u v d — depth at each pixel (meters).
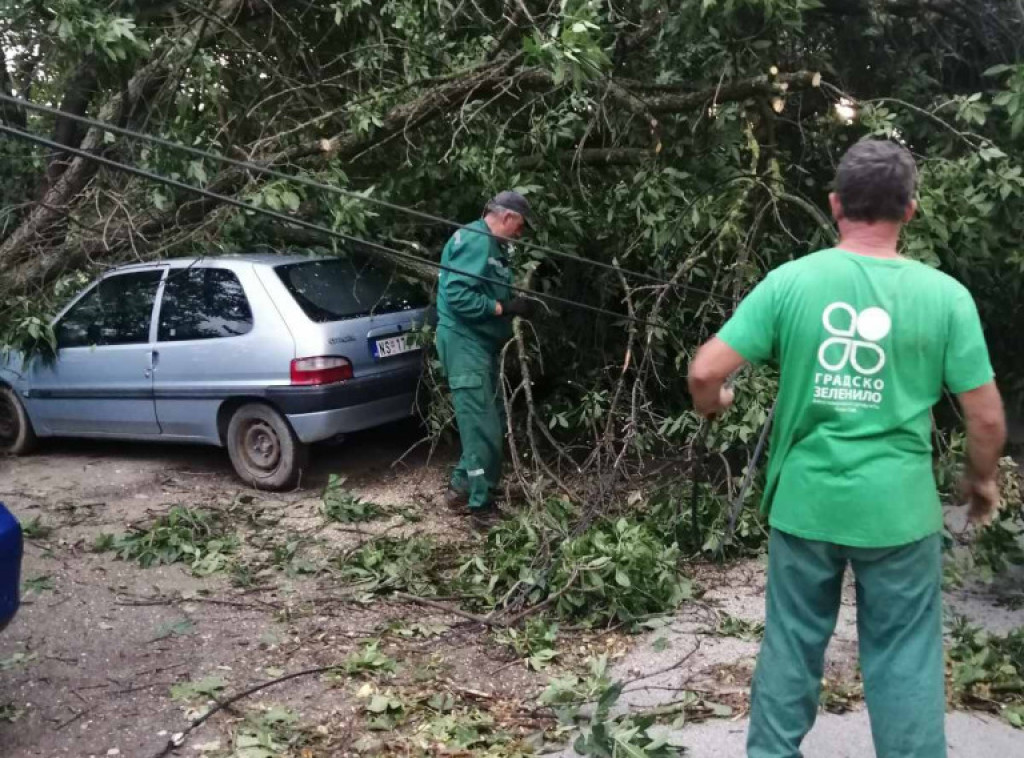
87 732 3.72
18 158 7.78
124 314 7.39
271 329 6.67
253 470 6.97
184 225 7.62
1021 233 5.99
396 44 7.48
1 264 7.82
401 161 7.34
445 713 3.81
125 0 7.19
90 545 5.86
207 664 4.29
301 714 3.83
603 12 6.53
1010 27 6.92
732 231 5.68
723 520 5.34
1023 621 4.41
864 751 3.42
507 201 5.92
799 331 2.74
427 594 5.04
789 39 6.48
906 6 6.89
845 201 2.78
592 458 5.82
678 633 4.50
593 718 3.48
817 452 2.74
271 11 7.84
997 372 7.73
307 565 5.44
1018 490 4.73
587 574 4.64
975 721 3.60
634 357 6.54
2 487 7.11
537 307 6.68
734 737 3.54
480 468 6.01
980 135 6.31
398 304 7.27
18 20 6.97
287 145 7.57
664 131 6.44
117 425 7.50
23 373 7.86
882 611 2.74
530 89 6.84
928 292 2.68
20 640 4.55
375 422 6.89
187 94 7.74
